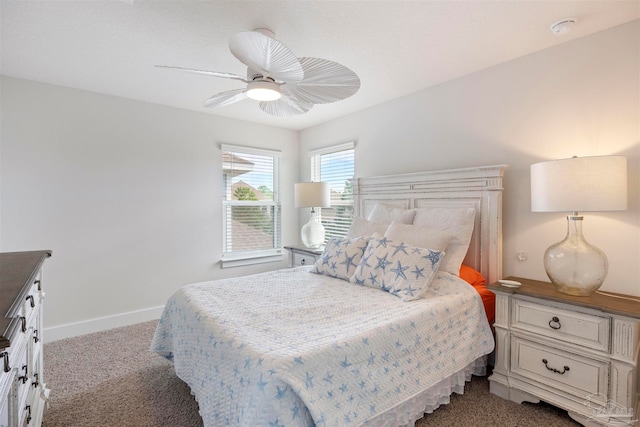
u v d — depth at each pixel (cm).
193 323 162
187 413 172
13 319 84
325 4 160
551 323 166
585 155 191
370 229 260
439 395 165
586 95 190
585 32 186
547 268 179
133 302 306
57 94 266
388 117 310
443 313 169
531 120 213
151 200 315
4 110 245
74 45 200
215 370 133
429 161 275
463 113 251
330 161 389
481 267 228
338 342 126
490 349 189
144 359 233
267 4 160
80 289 279
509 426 158
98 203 287
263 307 168
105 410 174
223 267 365
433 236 215
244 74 245
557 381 164
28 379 132
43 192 261
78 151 276
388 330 142
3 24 175
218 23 177
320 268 241
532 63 212
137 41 196
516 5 161
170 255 328
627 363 142
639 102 172
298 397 106
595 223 187
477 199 231
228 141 367
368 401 126
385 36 191
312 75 169
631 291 175
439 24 178
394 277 192
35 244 259
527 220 216
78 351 245
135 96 296
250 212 393
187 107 329
